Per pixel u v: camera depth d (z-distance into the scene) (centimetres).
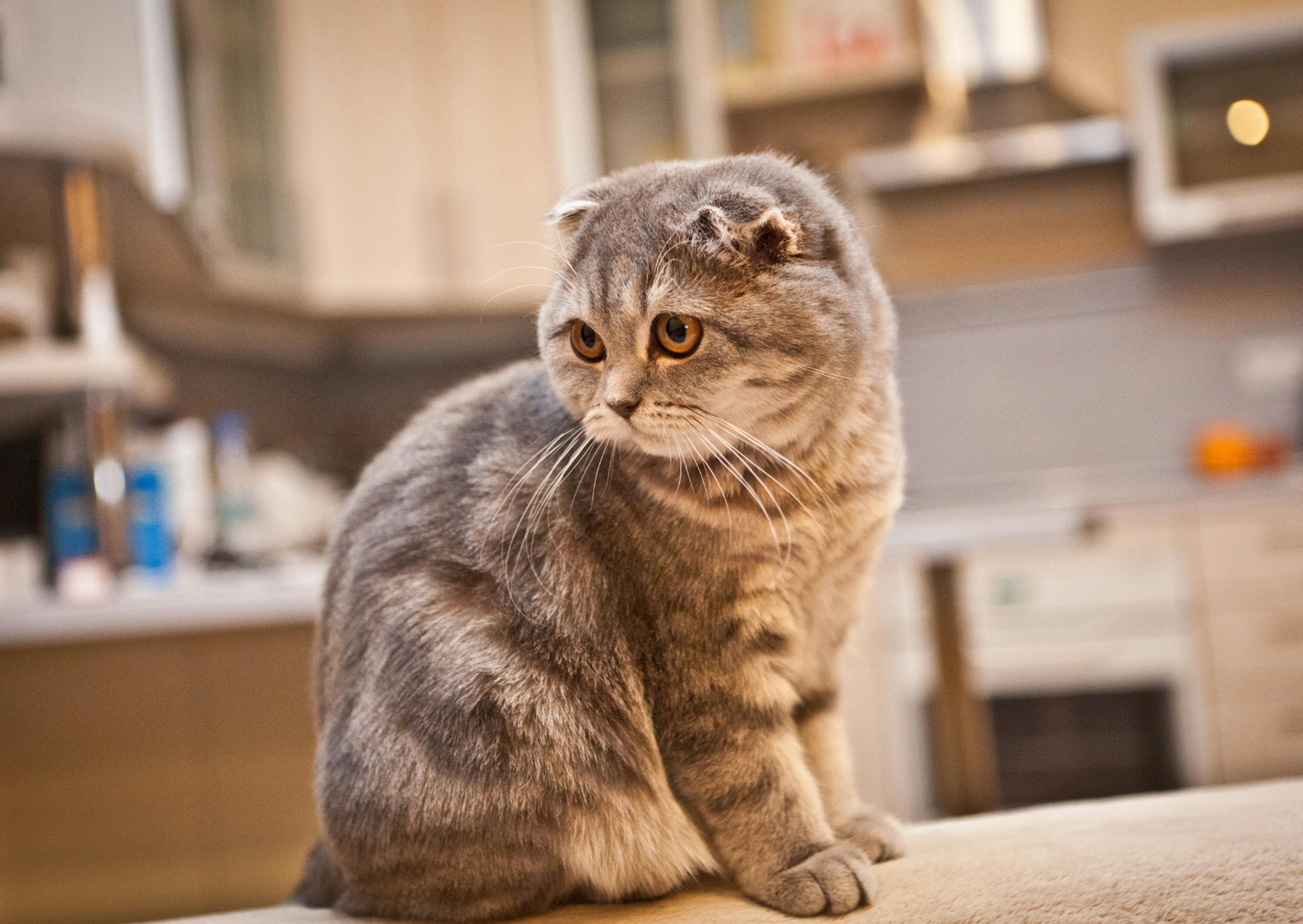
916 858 94
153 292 295
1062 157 296
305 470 311
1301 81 282
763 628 94
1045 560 258
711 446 91
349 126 304
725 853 93
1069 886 77
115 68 194
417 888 90
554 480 97
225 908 179
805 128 329
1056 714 265
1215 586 252
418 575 95
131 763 178
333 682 99
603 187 106
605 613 94
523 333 352
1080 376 337
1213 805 98
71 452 204
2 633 168
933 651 217
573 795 89
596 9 320
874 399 98
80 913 178
